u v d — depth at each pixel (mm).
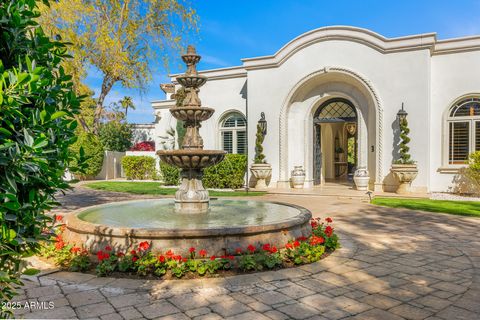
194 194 7199
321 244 5949
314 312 3682
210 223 6086
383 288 4336
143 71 16656
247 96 16344
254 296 4070
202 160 6875
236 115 17766
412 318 3561
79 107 2365
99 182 19656
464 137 13578
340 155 20609
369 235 7160
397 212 9891
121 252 4949
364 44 13938
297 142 15906
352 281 4559
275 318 3545
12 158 1854
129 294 4121
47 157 2066
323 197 13258
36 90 1962
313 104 15602
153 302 3908
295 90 15219
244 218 6566
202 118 7410
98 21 14961
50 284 4410
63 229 5770
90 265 4980
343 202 11969
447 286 4406
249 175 16406
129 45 17078
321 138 16969
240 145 17672
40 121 2031
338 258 5520
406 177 12812
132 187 16625
